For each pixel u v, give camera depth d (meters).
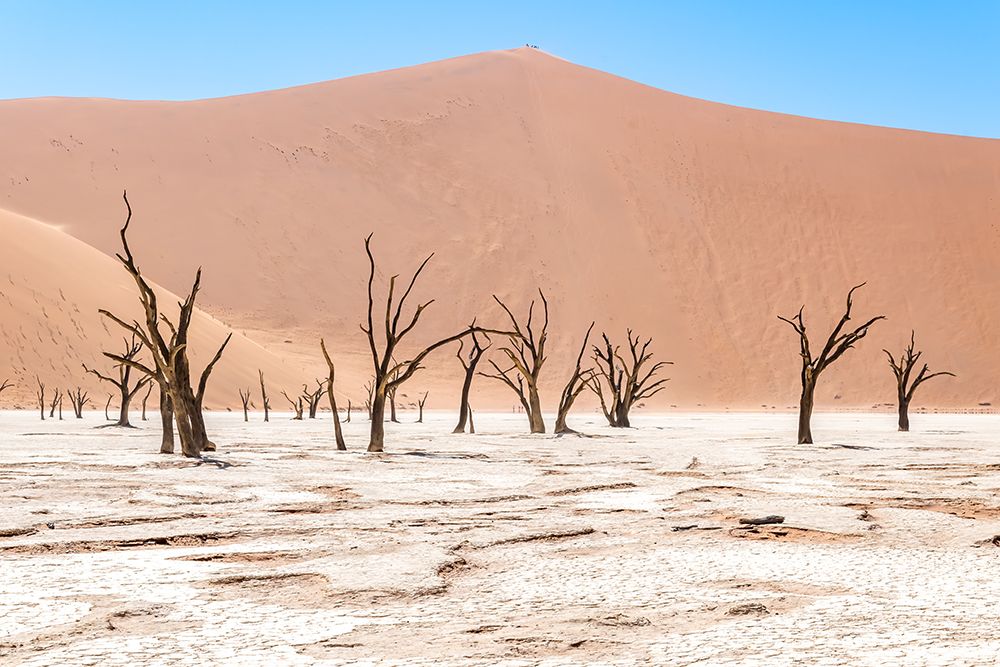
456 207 121.12
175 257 108.00
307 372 86.62
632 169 129.25
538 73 146.62
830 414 84.69
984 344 112.12
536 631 6.28
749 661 5.54
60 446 25.70
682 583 7.86
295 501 13.45
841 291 117.06
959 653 5.69
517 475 17.56
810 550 9.43
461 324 108.38
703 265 118.44
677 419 61.97
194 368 70.75
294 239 113.00
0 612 6.80
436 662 5.57
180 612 6.83
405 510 12.54
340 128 129.00
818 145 137.12
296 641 6.04
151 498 13.70
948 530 10.58
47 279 71.81
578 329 109.44
